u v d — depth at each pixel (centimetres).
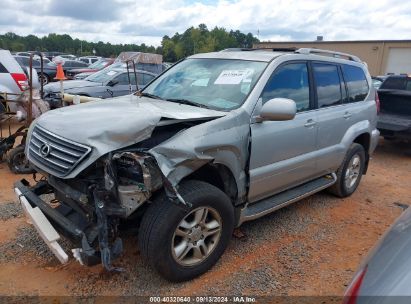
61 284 342
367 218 517
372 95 608
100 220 301
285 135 421
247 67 430
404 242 183
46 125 360
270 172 409
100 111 363
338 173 559
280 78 430
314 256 409
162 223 315
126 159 310
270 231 461
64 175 314
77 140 318
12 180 598
